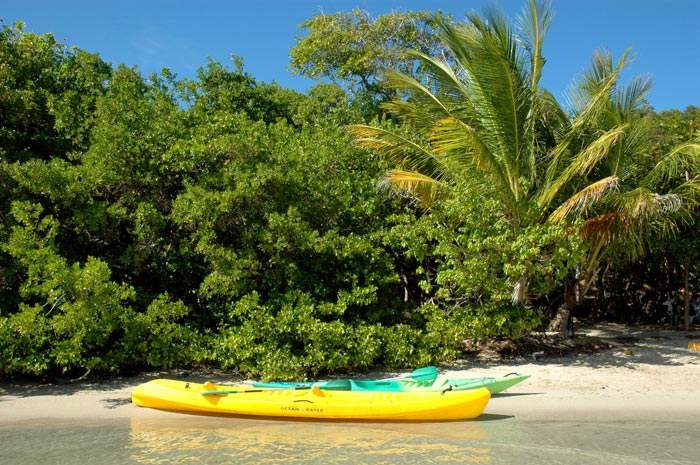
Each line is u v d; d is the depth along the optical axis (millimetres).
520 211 13133
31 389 11031
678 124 19031
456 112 14719
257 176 12227
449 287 14328
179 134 13672
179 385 10008
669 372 12633
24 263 10797
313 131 16406
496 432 8836
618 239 14391
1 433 8727
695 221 16828
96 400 10453
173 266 13078
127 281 13297
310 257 13320
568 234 13336
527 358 13961
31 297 11734
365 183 14430
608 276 21938
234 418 9594
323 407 9289
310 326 11445
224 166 12906
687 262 18922
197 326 12664
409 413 9250
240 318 12094
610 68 14359
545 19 13930
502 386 10578
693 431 8883
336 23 24703
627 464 7445
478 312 13109
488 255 12742
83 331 10398
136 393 9961
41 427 9023
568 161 14289
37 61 15320
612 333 18375
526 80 13844
